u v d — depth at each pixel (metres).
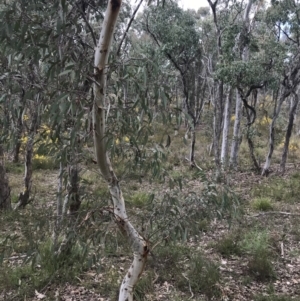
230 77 10.20
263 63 10.46
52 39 2.20
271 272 4.84
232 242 5.59
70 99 2.10
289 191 9.24
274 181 10.49
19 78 2.33
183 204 2.84
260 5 11.53
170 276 4.54
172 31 11.49
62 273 4.43
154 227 3.28
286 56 10.59
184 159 13.37
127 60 2.30
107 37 2.16
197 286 4.38
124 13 3.36
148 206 3.12
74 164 2.77
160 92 2.27
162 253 4.70
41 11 2.19
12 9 2.13
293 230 6.49
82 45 2.33
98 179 7.56
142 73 2.24
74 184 3.21
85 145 2.74
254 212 7.63
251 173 11.96
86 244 2.66
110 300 4.13
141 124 2.47
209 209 2.84
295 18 11.18
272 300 4.17
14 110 2.46
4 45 2.21
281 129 18.86
